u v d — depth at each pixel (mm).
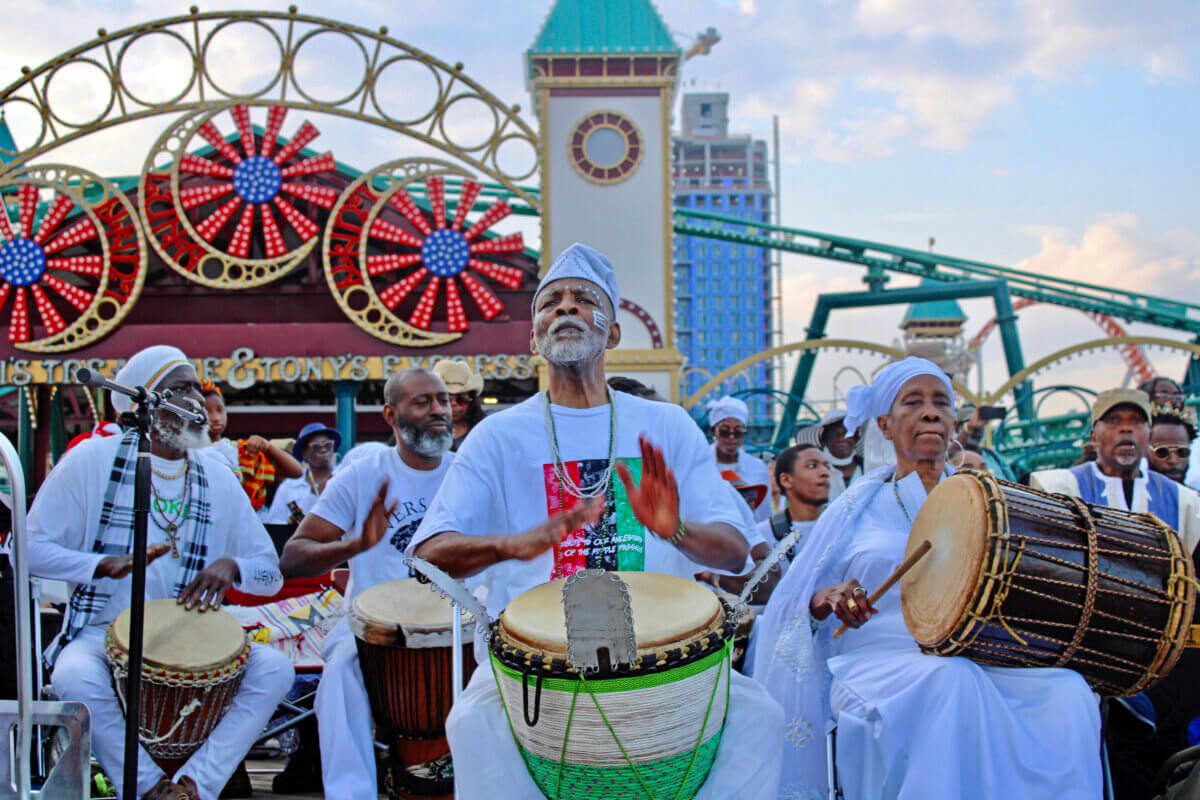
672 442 3184
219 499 4336
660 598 2674
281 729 4793
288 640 5234
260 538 4395
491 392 20297
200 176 16562
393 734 4129
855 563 3730
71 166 15789
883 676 3371
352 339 16250
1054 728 3123
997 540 3053
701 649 2465
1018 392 15984
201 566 4230
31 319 16641
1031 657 3230
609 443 3131
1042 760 3082
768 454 11656
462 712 2783
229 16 15430
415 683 3898
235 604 5609
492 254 16234
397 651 3873
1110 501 4848
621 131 15992
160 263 17234
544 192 15836
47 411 18562
